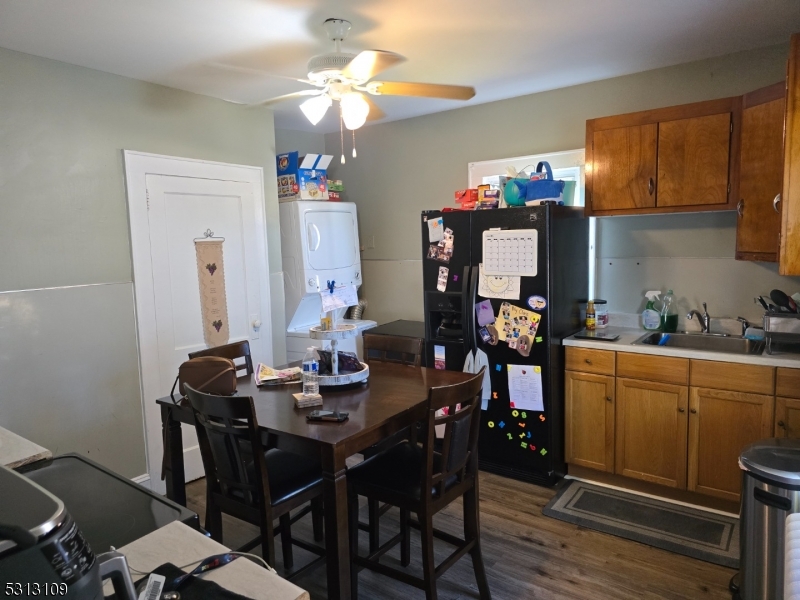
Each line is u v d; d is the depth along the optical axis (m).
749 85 2.99
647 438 2.92
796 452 2.08
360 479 2.12
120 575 0.77
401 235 4.60
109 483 1.37
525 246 3.07
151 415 3.21
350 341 4.24
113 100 3.02
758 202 2.69
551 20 2.46
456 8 2.30
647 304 3.38
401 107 4.04
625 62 3.12
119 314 3.06
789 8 2.39
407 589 2.33
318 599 2.27
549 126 3.72
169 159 3.27
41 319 2.75
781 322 2.61
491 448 3.33
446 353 3.44
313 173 4.20
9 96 2.62
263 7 2.22
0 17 2.24
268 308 3.91
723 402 2.68
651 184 3.04
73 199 2.86
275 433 1.88
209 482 2.10
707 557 2.43
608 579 2.32
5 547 0.60
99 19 2.30
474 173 4.08
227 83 3.24
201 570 0.98
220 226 3.58
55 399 2.81
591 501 2.98
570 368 3.14
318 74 2.25
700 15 2.46
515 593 2.25
